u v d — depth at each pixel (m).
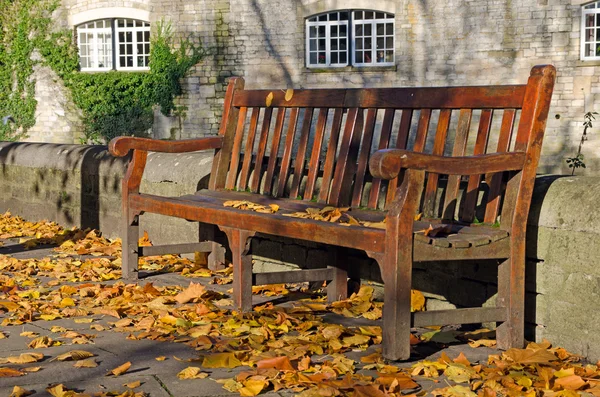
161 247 6.54
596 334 4.18
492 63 23.88
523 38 23.55
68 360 4.25
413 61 24.70
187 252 6.62
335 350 4.39
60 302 5.64
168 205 5.95
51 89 29.14
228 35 26.81
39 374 3.99
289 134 6.00
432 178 4.93
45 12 28.95
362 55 25.72
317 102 5.78
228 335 4.73
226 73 26.95
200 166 6.98
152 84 27.83
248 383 3.76
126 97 28.31
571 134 23.25
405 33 24.70
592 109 23.03
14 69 29.41
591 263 4.19
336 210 5.01
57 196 9.08
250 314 5.12
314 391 3.61
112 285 6.21
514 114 4.57
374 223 4.70
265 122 6.26
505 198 4.44
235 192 6.31
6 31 29.38
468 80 24.17
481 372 4.03
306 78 25.98
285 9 26.02
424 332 4.85
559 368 4.04
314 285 6.12
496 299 4.64
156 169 7.40
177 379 3.92
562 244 4.36
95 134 28.73
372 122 5.39
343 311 5.26
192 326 4.94
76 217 8.80
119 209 8.12
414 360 4.28
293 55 26.09
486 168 4.25
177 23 27.31
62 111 29.06
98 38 28.89
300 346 4.38
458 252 4.24
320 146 5.76
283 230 4.86
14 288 5.99
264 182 6.30
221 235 6.72
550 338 4.47
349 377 3.83
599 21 23.03
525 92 4.47
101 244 7.99
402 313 4.13
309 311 5.27
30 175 9.52
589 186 4.36
